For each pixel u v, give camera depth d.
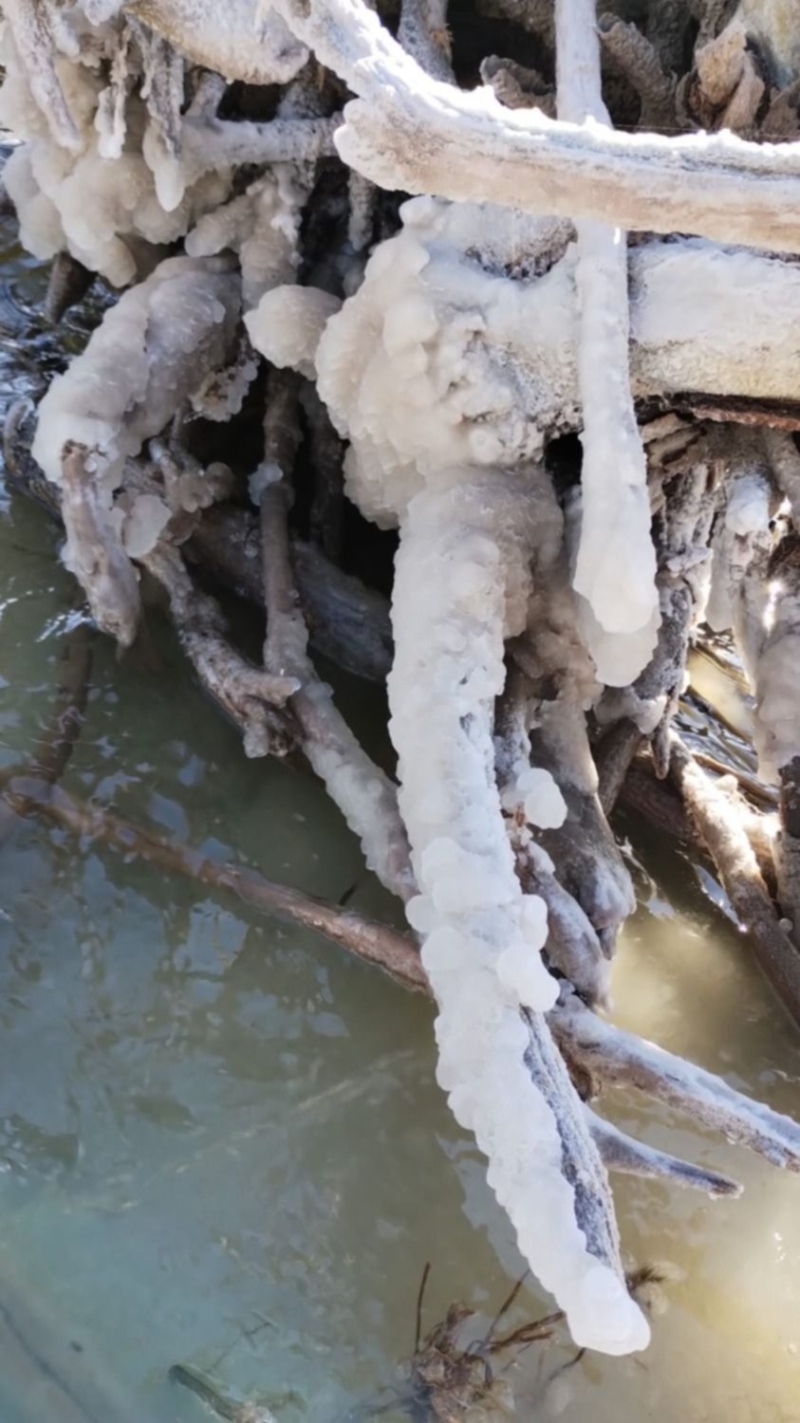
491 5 1.56
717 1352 1.13
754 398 1.28
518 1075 1.02
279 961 1.29
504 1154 0.99
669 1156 1.11
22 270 1.91
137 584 1.43
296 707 1.37
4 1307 1.07
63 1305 1.08
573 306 1.25
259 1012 1.26
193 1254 1.12
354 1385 1.08
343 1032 1.26
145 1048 1.22
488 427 1.29
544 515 1.30
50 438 1.37
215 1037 1.24
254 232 1.53
